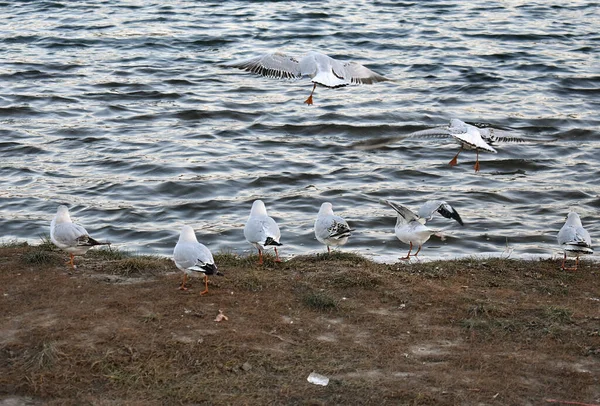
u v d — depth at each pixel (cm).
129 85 3347
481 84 3419
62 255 1384
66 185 2273
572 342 1103
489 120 2967
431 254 1798
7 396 948
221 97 3216
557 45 4069
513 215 2108
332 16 4631
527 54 3888
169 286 1259
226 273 1325
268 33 4241
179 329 1103
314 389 970
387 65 3697
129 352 1037
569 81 3475
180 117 2966
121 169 2412
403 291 1266
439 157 2614
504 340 1109
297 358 1044
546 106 3145
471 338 1112
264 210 1476
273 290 1256
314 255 1483
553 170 2500
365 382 987
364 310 1196
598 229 1997
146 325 1110
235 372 1006
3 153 2538
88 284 1251
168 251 1817
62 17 4538
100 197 2192
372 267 1387
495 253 1688
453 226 2017
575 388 987
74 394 954
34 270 1305
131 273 1319
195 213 2092
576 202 2223
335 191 2273
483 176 2439
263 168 2453
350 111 3062
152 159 2494
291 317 1162
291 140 2750
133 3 4947
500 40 4162
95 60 3722
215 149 2622
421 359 1052
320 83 1096
